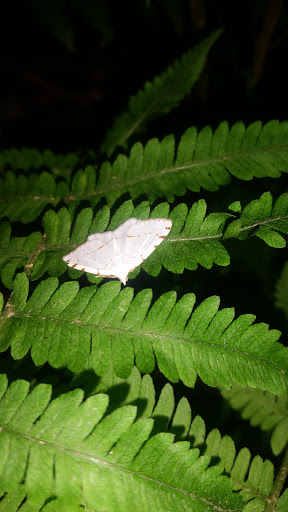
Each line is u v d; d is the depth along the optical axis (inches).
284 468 6.4
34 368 6.4
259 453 7.2
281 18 10.8
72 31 11.6
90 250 6.4
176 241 6.4
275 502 6.2
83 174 7.6
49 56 11.8
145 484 5.1
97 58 11.9
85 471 5.1
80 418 5.2
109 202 7.4
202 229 6.4
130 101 9.4
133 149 7.5
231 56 11.1
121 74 11.8
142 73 11.7
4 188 7.7
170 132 9.7
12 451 5.1
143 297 6.0
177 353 5.8
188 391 7.7
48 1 11.1
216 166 7.3
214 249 6.3
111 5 11.4
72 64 11.9
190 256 6.3
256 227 6.2
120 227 6.5
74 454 5.1
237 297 8.7
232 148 7.3
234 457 6.2
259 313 8.5
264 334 5.8
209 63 11.0
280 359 5.7
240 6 10.8
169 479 5.1
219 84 11.0
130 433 5.2
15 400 5.3
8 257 6.7
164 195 7.3
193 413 7.5
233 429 7.4
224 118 10.5
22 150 8.7
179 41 11.6
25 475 5.1
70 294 6.0
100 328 5.9
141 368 5.7
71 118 11.5
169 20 11.5
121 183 7.5
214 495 5.2
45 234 6.9
